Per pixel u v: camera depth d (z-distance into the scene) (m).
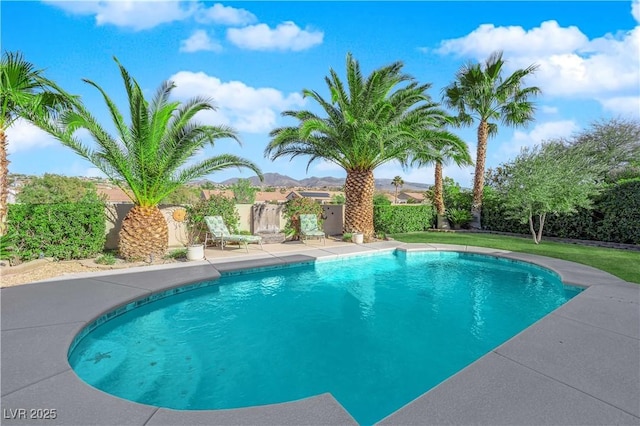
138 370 3.88
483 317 5.79
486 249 11.10
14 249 7.51
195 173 9.55
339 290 7.38
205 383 3.64
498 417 2.51
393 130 11.84
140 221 8.76
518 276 8.62
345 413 2.56
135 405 2.66
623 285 6.46
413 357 4.34
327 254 10.23
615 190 12.67
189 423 2.44
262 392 3.49
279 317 5.75
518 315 5.89
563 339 3.96
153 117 8.58
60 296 5.54
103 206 9.15
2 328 4.14
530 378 3.09
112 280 6.66
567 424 2.43
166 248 9.30
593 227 13.36
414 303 6.56
